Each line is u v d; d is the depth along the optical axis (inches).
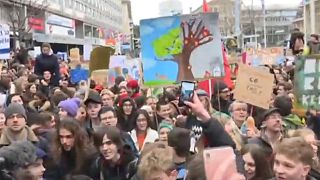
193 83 243.1
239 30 1259.8
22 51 823.7
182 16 302.5
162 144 180.5
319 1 1115.3
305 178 157.6
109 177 231.5
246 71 304.7
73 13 2984.7
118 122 323.3
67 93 450.6
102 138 230.2
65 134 240.7
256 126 313.1
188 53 303.3
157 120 342.3
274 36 3019.2
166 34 308.0
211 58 298.4
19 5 1860.2
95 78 531.2
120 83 496.7
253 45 1212.5
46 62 534.3
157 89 456.4
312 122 283.6
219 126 192.9
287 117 284.8
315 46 473.1
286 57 734.5
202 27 298.5
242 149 194.9
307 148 148.6
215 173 101.8
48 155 241.0
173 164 157.2
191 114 267.4
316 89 284.7
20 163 157.9
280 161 149.0
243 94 304.3
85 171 238.2
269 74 303.9
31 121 273.6
